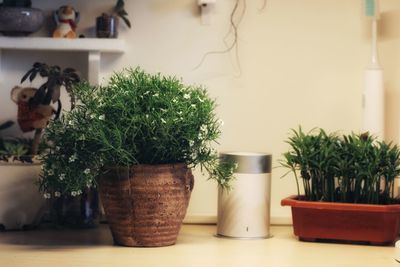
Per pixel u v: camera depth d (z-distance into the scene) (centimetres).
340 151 167
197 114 152
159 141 149
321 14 193
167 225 155
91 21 194
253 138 194
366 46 192
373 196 164
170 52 194
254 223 170
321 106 193
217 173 163
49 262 137
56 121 155
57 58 194
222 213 171
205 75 194
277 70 193
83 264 135
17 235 170
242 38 193
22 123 184
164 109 148
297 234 167
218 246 158
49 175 152
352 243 165
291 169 179
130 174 151
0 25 183
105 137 146
